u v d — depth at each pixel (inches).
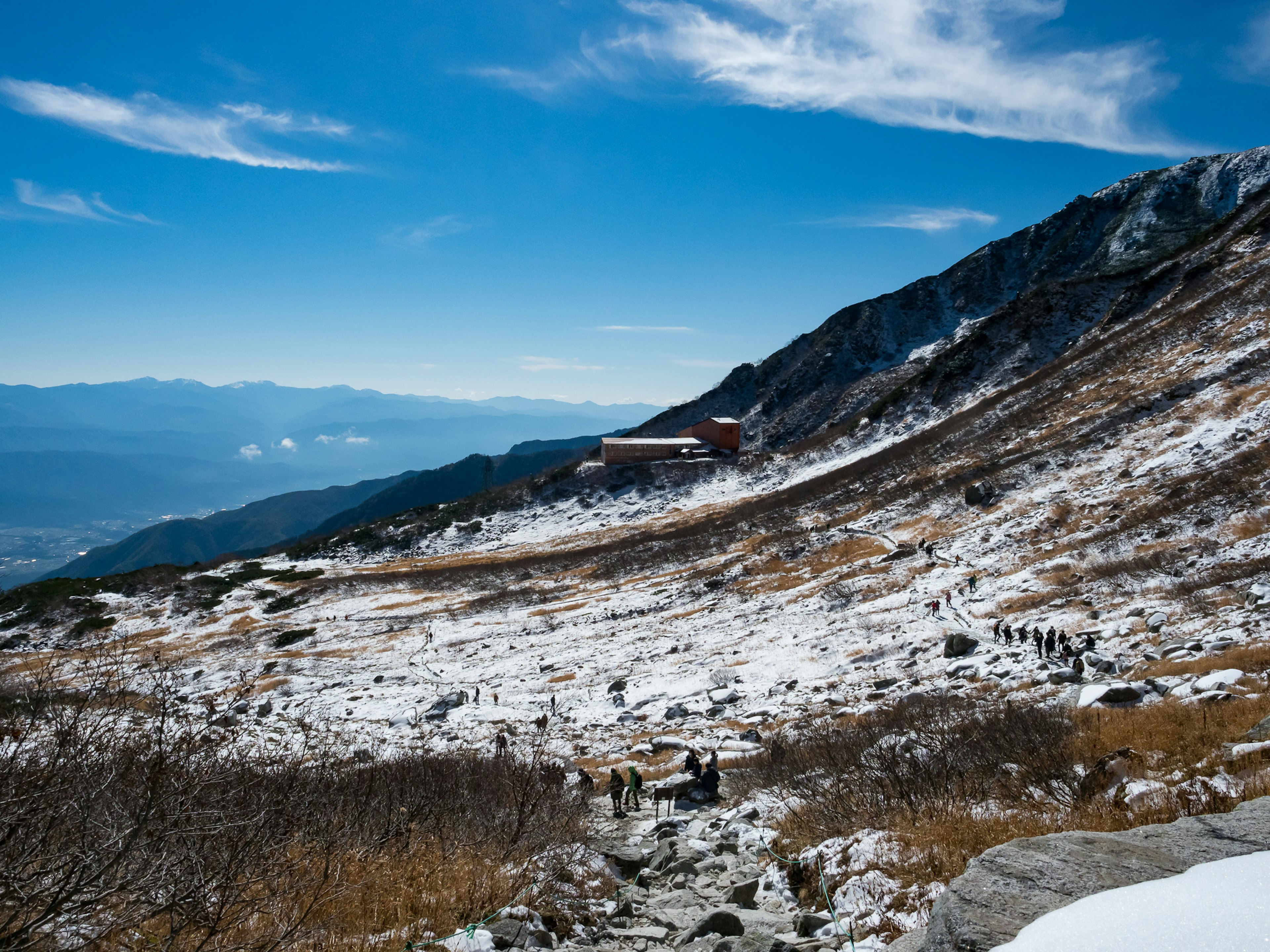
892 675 1216.2
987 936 155.3
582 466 4766.2
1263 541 1214.3
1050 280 5378.9
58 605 2874.0
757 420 6112.2
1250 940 113.5
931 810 387.9
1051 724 492.1
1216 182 6540.4
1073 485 2059.5
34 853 182.9
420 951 254.8
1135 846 194.7
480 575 3095.5
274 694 1813.5
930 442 3371.1
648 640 1878.7
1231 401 2036.2
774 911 355.3
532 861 363.3
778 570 2345.0
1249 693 550.0
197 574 3481.8
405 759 640.4
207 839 231.9
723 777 792.3
